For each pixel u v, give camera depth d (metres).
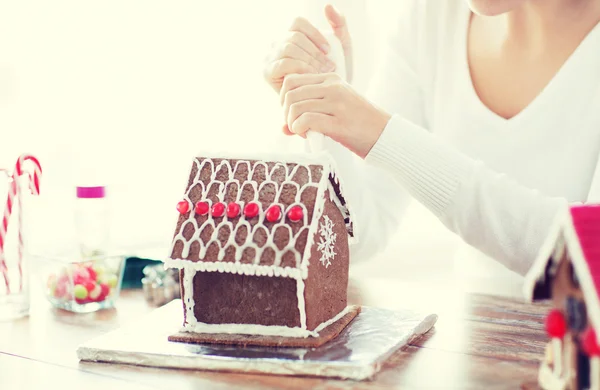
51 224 1.57
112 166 1.68
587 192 1.27
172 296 1.13
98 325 1.03
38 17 1.60
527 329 0.96
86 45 1.66
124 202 1.68
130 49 1.70
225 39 1.74
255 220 0.90
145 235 1.67
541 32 1.29
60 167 1.63
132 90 1.70
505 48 1.33
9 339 0.97
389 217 1.44
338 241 0.97
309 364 0.80
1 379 0.83
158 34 1.71
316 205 0.89
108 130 1.68
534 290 0.70
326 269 0.93
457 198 1.12
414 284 1.21
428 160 1.11
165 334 0.93
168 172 1.73
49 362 0.88
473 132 1.35
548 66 1.30
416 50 1.49
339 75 1.21
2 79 1.56
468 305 1.08
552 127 1.28
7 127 1.57
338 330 0.92
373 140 1.11
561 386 0.69
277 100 1.74
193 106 1.74
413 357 0.86
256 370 0.82
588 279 0.63
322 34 1.22
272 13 1.74
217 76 1.75
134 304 1.13
